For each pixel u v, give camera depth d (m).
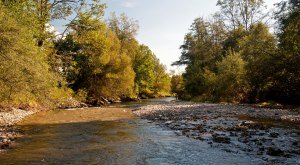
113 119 25.88
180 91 75.12
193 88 60.56
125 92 61.62
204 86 55.84
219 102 45.28
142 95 85.25
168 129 19.47
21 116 27.39
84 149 13.94
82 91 50.41
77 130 19.58
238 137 15.49
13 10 23.98
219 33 62.81
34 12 29.80
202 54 64.25
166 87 105.62
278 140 14.25
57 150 13.75
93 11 37.06
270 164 10.62
